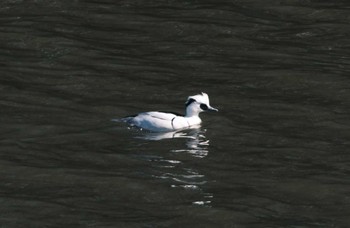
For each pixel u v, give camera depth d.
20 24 35.84
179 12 38.28
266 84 30.69
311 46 34.81
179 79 30.97
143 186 22.95
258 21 37.53
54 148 25.14
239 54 33.69
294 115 28.00
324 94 29.81
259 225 21.00
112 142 25.73
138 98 29.19
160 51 33.78
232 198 22.41
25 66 31.48
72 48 33.47
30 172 23.52
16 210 21.42
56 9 38.00
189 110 27.44
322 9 39.06
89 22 36.69
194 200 22.22
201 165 24.36
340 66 32.56
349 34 36.22
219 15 38.06
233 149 25.50
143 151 25.20
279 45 34.81
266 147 25.62
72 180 23.16
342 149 25.48
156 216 21.34
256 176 23.72
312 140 26.09
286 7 39.28
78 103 28.48
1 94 28.86
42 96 28.86
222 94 29.70
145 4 39.34
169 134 26.53
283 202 22.25
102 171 23.75
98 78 30.69
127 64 32.16
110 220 21.06
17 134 25.94
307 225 21.03
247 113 28.17
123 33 35.59
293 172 23.98
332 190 22.94
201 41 35.06
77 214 21.33
